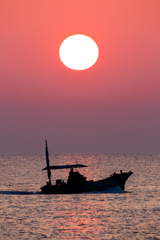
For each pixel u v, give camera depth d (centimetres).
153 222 14738
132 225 14275
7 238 12450
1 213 16375
